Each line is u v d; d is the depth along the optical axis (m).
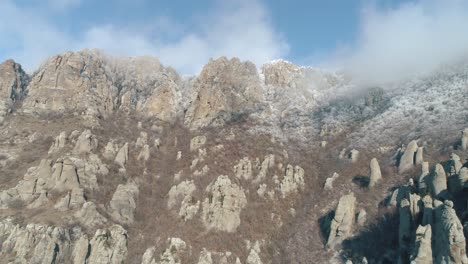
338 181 108.69
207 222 95.50
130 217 97.62
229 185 101.19
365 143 121.06
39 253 78.56
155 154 122.88
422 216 73.94
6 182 98.94
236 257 88.88
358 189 101.62
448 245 60.66
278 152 124.88
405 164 100.56
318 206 102.81
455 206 71.75
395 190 90.00
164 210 101.62
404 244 74.12
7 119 124.25
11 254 79.06
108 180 105.31
